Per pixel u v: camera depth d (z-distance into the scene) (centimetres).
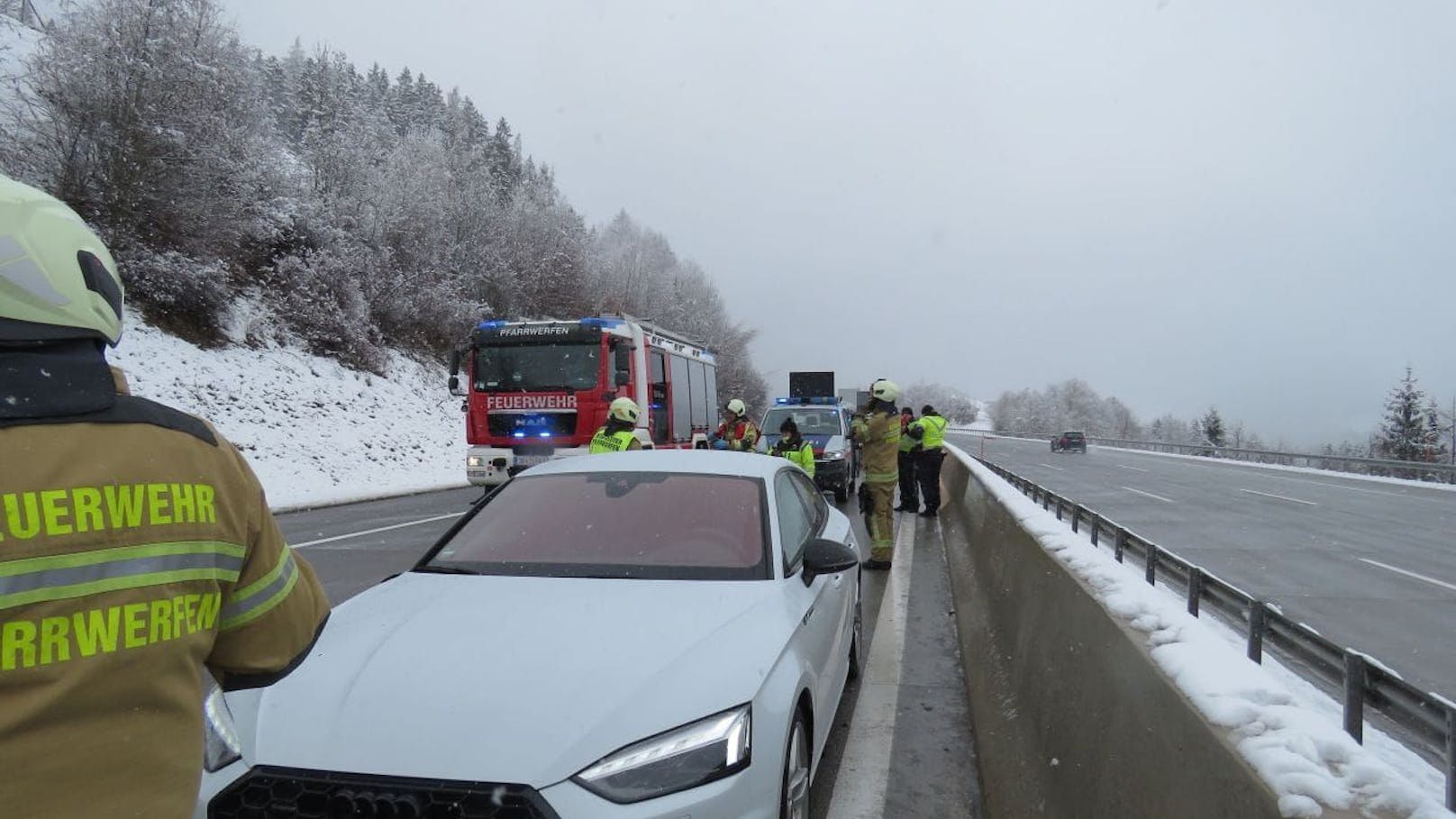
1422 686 547
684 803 223
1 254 106
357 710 235
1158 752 207
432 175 3553
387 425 2383
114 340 122
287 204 2536
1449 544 1194
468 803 213
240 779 222
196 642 121
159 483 117
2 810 102
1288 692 197
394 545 1035
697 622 289
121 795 110
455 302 3297
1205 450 4541
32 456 107
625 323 1322
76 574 108
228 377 2006
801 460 962
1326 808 148
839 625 410
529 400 1270
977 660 515
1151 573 436
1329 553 1094
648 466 422
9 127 1703
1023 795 311
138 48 1788
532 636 273
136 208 1841
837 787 377
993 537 653
